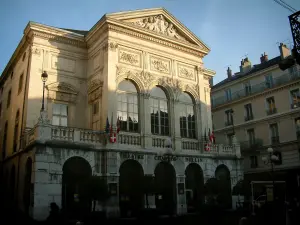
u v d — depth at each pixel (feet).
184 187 84.43
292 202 70.95
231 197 92.17
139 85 85.40
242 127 134.21
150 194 74.90
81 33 100.12
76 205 60.23
